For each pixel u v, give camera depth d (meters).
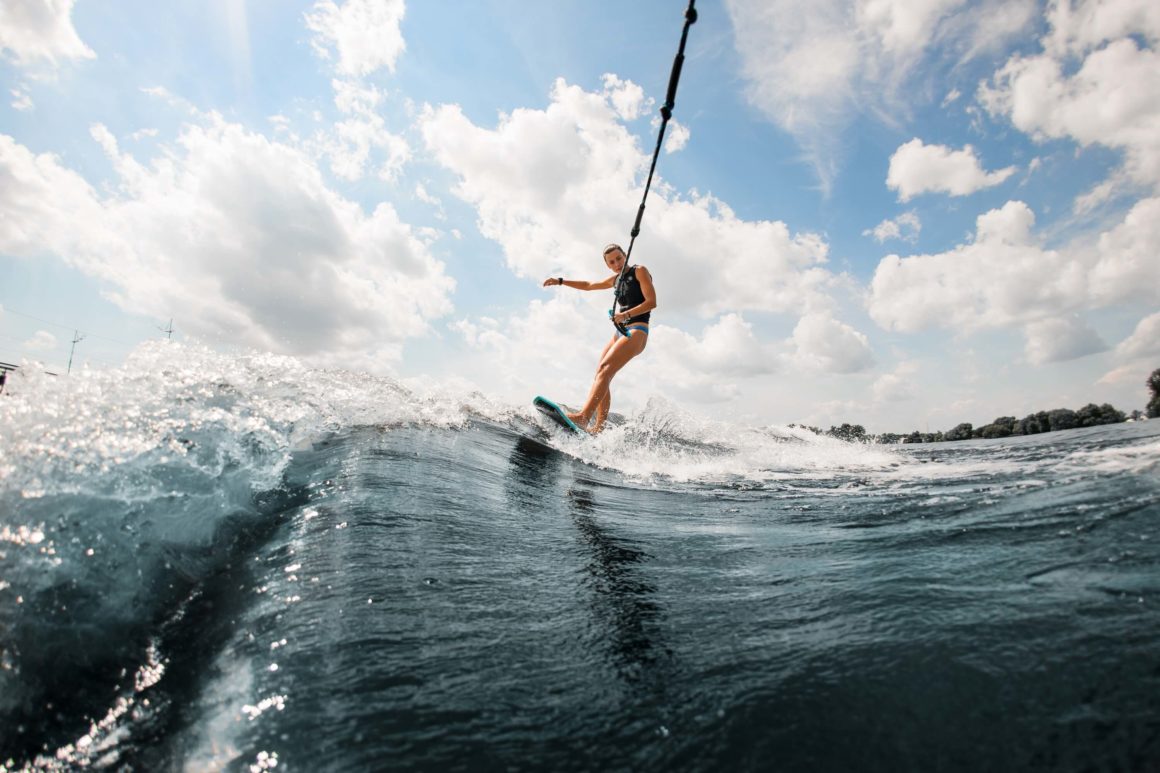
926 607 1.41
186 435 2.23
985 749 0.88
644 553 2.24
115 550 1.56
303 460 2.80
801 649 1.27
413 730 1.02
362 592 1.57
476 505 2.71
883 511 2.67
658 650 1.33
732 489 4.12
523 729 1.03
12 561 1.36
